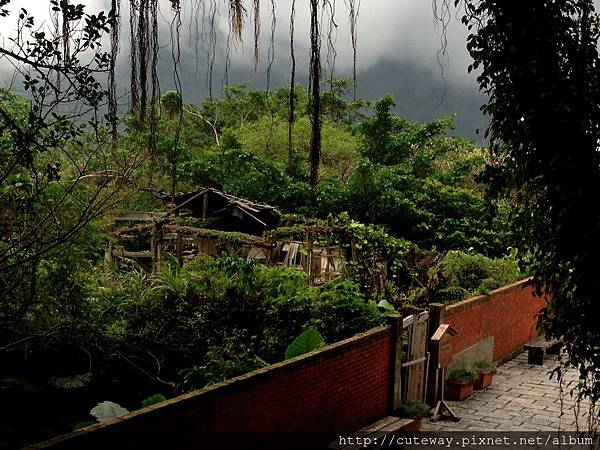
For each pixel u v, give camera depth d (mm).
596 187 4742
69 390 6891
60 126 5195
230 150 18797
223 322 8273
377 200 16875
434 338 7535
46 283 6754
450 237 15773
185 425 4344
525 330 10992
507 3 4887
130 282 8461
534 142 4910
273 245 11719
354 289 8906
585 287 4883
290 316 8211
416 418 6844
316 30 4156
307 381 5594
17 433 6094
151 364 7594
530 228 5203
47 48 4691
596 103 4750
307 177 19844
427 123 21859
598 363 5027
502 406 7934
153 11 4559
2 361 6797
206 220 15203
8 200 6176
